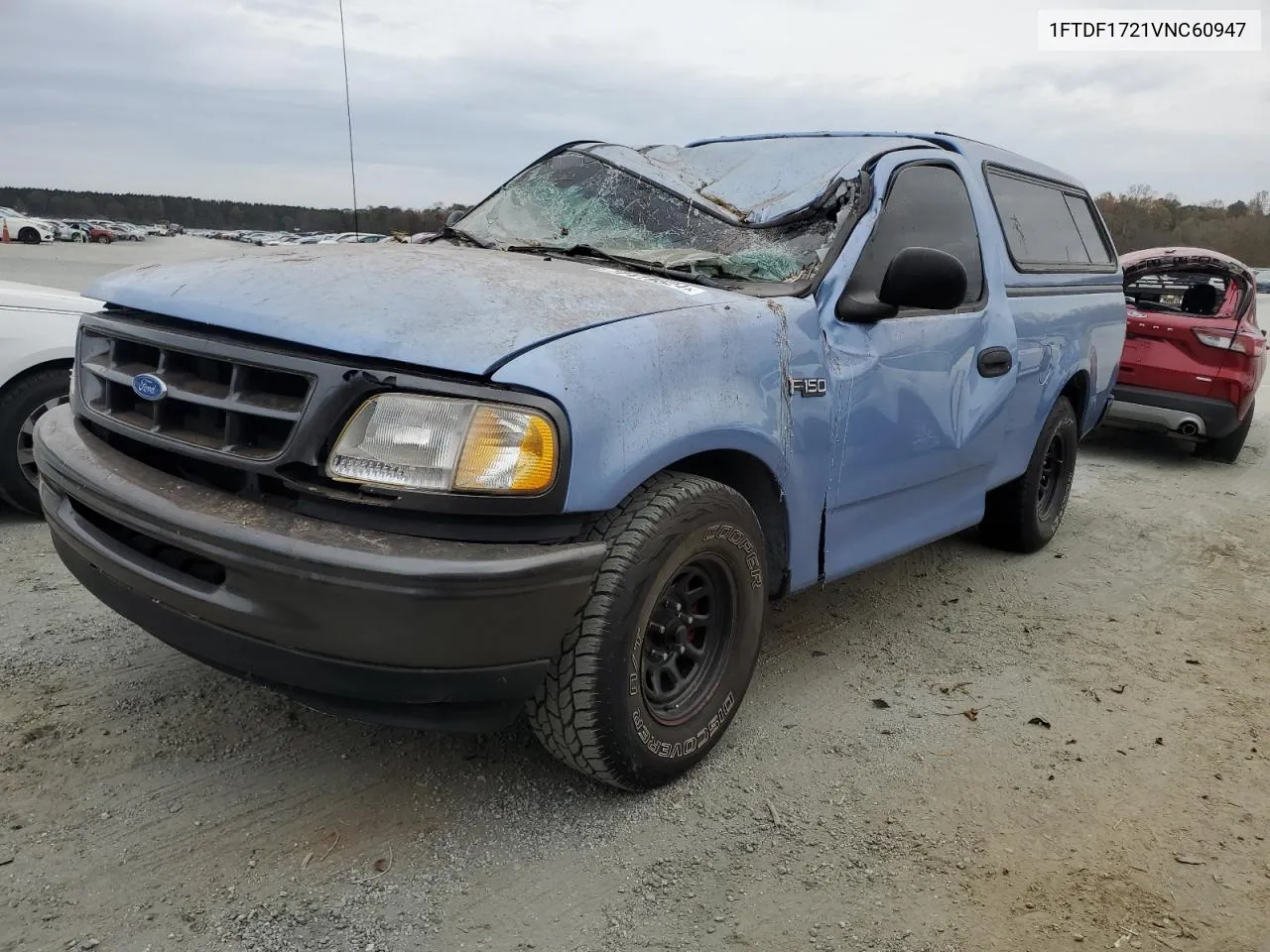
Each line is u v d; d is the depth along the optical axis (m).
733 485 2.79
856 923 2.12
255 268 2.48
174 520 2.07
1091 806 2.65
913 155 3.54
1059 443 5.00
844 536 3.18
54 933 1.94
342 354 2.06
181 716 2.78
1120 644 3.87
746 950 2.03
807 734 2.96
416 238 3.76
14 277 17.70
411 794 2.50
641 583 2.27
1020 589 4.46
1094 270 5.04
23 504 4.38
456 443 1.99
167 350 2.29
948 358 3.47
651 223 3.36
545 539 2.12
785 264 3.03
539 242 3.41
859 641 3.73
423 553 1.94
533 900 2.14
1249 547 5.45
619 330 2.26
